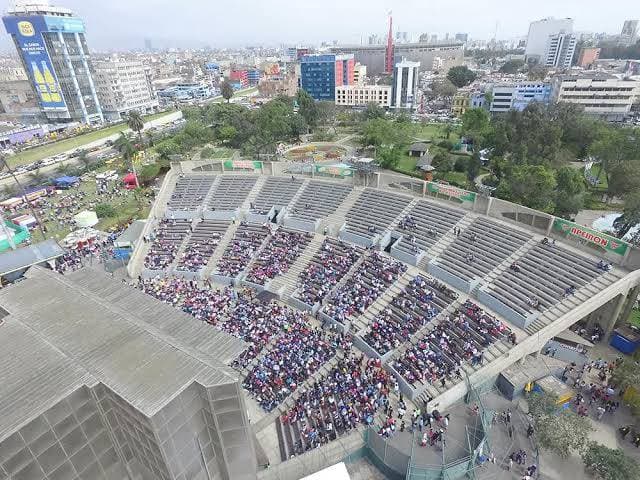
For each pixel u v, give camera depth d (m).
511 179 73.56
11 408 25.67
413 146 130.88
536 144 97.25
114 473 31.03
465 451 36.88
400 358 46.66
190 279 69.12
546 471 35.62
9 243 77.69
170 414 26.81
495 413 40.84
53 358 29.88
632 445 37.31
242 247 73.00
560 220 53.69
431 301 53.84
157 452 27.70
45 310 35.53
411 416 40.62
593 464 33.53
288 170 87.44
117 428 29.70
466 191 64.69
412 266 61.09
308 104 167.12
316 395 43.72
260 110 163.88
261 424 42.12
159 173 121.12
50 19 190.12
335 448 37.59
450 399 41.84
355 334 51.69
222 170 92.62
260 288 64.12
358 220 71.94
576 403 40.91
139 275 71.12
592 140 108.19
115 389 26.98
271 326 54.59
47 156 155.62
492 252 56.91
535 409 37.66
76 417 27.44
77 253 78.94
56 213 99.19
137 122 147.38
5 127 190.00
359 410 41.62
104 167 138.75
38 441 25.83
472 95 191.12
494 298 50.81
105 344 31.30
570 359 46.44
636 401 38.22
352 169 80.00
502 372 43.97
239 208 81.62
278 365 48.03
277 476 34.72
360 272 61.62
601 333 49.94
